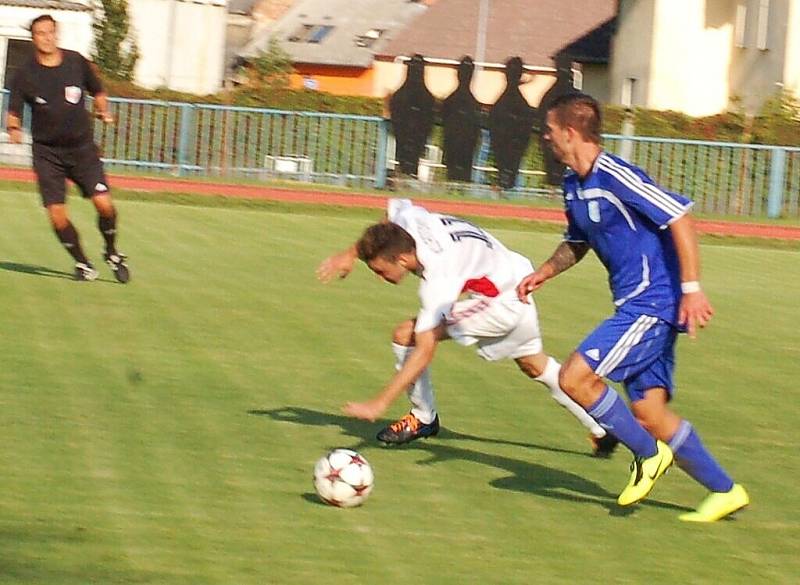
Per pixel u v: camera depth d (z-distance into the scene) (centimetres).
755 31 10362
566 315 3725
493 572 1557
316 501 1816
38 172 3638
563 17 13912
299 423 2266
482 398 2569
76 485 1819
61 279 3753
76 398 2341
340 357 2866
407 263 1959
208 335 3033
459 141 7938
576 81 8681
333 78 14825
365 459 2000
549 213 7256
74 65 3588
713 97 10719
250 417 2288
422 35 14275
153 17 12538
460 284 1942
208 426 2205
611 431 1795
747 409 2591
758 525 1816
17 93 3581
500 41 13700
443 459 2098
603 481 2012
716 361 3119
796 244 6625
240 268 4284
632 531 1762
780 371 3025
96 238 4862
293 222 6122
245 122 7850
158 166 7812
